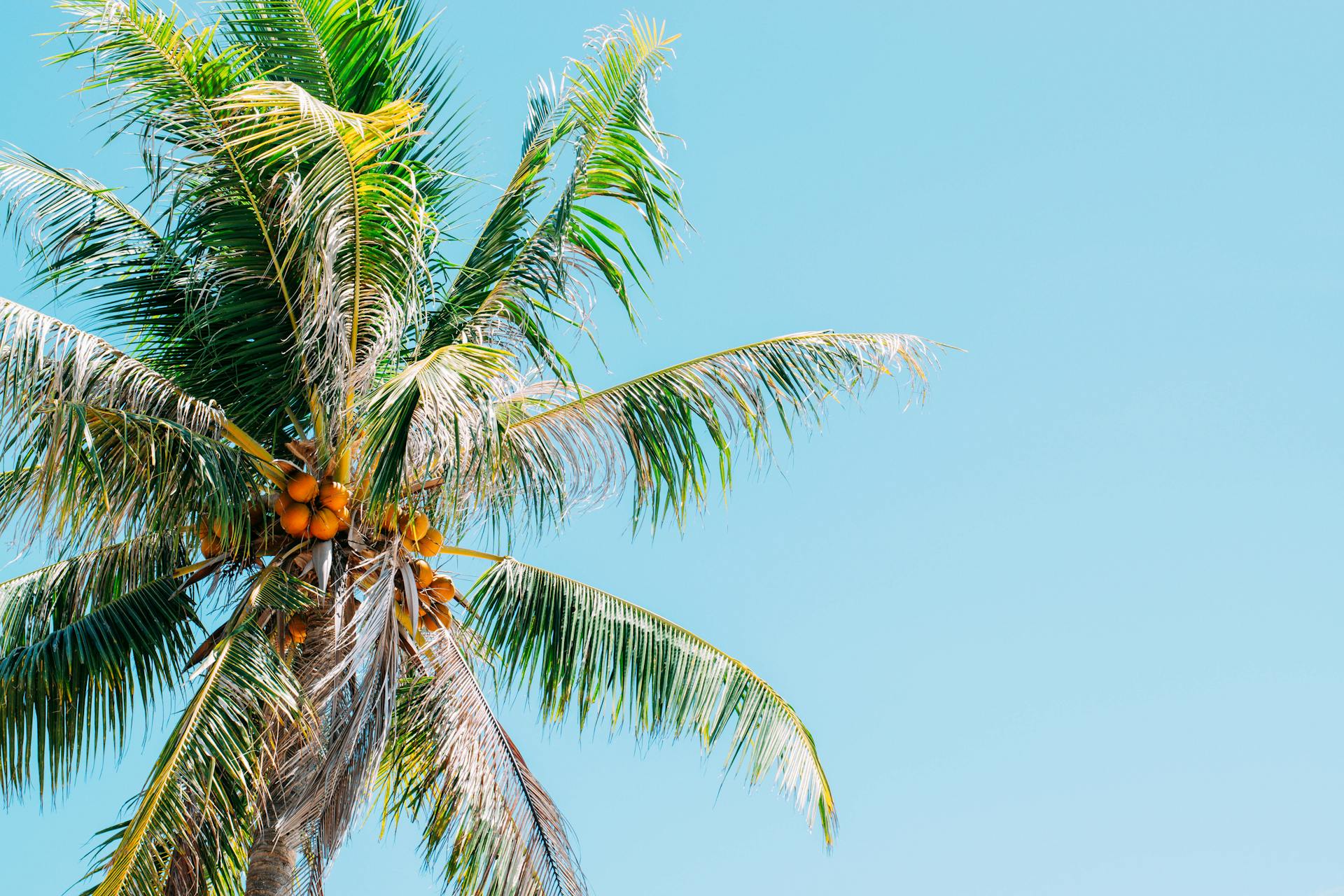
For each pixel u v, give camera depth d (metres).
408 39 10.66
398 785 10.80
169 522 8.78
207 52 9.03
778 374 10.05
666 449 10.03
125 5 8.55
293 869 8.81
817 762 10.66
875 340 10.07
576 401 10.12
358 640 8.56
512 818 9.40
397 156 10.73
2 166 9.50
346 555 9.44
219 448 8.87
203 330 9.59
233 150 8.82
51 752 8.55
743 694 10.52
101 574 9.73
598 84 10.39
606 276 10.53
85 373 8.05
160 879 7.20
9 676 8.40
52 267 9.52
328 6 10.20
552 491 9.91
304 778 8.45
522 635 10.21
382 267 9.34
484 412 7.95
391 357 9.73
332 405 9.22
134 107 8.69
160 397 8.67
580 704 10.04
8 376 7.88
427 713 9.66
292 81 9.92
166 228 9.08
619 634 10.30
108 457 8.50
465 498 9.42
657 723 10.13
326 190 8.51
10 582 9.78
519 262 10.30
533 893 9.23
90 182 9.81
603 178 10.53
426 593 9.84
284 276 9.34
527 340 10.48
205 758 7.77
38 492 8.54
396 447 8.05
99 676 8.82
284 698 8.17
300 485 9.16
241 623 8.74
